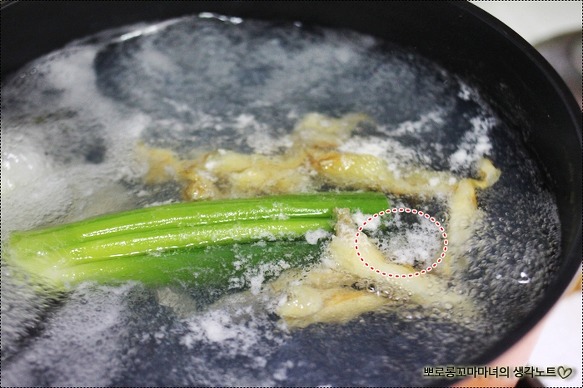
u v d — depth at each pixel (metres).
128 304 0.33
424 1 0.38
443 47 0.39
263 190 0.35
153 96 0.40
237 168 0.36
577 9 0.47
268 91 0.41
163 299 0.33
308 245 0.33
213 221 0.33
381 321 0.32
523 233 0.34
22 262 0.33
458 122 0.39
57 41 0.41
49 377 0.31
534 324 0.28
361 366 0.31
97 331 0.32
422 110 0.39
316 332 0.32
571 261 0.29
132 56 0.42
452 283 0.33
